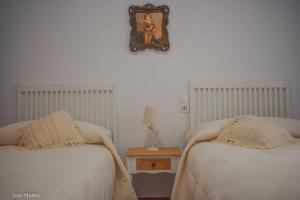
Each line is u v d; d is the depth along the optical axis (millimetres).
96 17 2438
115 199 1891
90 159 1487
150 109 2209
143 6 2400
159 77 2439
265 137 1670
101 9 2438
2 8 2441
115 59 2438
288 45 2434
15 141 1933
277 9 2447
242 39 2451
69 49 2439
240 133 1815
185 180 1866
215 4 2447
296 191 844
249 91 2428
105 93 2432
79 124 2059
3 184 981
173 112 2438
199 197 1286
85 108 2418
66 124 1965
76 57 2438
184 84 2445
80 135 1971
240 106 2418
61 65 2438
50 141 1842
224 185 1027
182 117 2439
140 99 2438
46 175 1106
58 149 1768
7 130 1964
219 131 1973
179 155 2092
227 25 2447
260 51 2453
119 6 2439
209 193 1109
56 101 2412
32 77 2438
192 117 2402
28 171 1170
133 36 2406
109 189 1684
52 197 869
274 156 1371
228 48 2445
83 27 2439
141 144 2432
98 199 1338
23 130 1924
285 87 2428
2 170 1190
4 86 2445
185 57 2443
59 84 2408
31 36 2439
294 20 2430
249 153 1467
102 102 2416
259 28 2453
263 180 971
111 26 2439
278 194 842
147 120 2195
